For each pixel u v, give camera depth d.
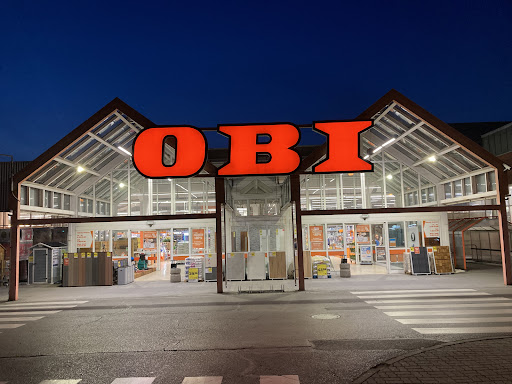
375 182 22.31
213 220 21.61
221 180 14.98
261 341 7.78
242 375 5.94
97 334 8.87
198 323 9.59
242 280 17.98
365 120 13.53
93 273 18.23
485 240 24.36
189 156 13.27
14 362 6.99
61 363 6.85
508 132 22.19
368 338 7.76
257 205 24.83
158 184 22.81
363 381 5.42
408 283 15.66
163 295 14.55
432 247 18.88
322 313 10.28
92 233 20.98
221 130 13.51
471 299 11.71
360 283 16.08
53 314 11.54
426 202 21.78
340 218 21.33
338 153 13.50
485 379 5.34
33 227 22.58
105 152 21.34
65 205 21.12
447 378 5.42
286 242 21.23
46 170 17.39
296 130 13.36
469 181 18.72
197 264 18.62
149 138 13.39
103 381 5.90
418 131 18.22
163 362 6.69
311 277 18.30
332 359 6.54
